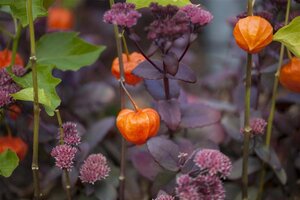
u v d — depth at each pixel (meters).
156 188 0.86
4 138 0.92
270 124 0.90
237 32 0.77
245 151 0.84
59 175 0.96
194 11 0.78
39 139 0.97
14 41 0.95
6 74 0.84
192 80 0.83
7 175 0.82
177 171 0.82
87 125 1.21
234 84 1.28
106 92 1.16
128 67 0.87
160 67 0.84
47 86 0.84
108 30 1.87
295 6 1.09
